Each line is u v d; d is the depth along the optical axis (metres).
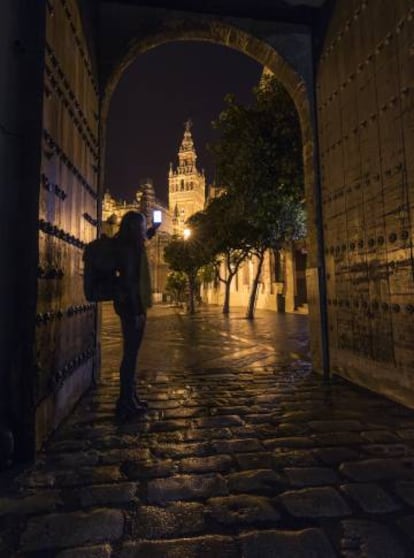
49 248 3.18
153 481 2.48
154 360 7.23
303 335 11.80
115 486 2.42
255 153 7.64
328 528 1.96
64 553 1.79
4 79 2.74
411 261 3.85
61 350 3.61
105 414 3.89
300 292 26.31
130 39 5.61
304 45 6.05
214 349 8.78
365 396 4.49
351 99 4.99
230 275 24.27
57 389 3.47
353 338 5.05
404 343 3.99
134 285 3.81
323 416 3.78
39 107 2.92
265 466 2.68
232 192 8.98
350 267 5.09
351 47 4.98
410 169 3.84
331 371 5.68
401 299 4.02
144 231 3.98
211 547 1.82
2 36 2.71
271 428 3.46
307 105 6.09
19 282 2.84
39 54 2.96
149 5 5.65
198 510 2.14
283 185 7.86
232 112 8.04
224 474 2.57
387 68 4.21
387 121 4.22
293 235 17.05
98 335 5.44
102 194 5.66
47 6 3.06
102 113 5.60
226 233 20.23
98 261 3.77
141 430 3.42
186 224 27.53
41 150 2.92
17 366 2.79
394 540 1.86
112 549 1.82
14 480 2.51
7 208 2.82
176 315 23.86
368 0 4.57
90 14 4.99
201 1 5.75
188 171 113.50
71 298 4.01
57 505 2.21
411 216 3.85
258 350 8.59
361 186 4.78
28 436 2.80
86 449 3.01
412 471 2.59
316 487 2.38
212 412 3.94
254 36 5.88
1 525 2.02
